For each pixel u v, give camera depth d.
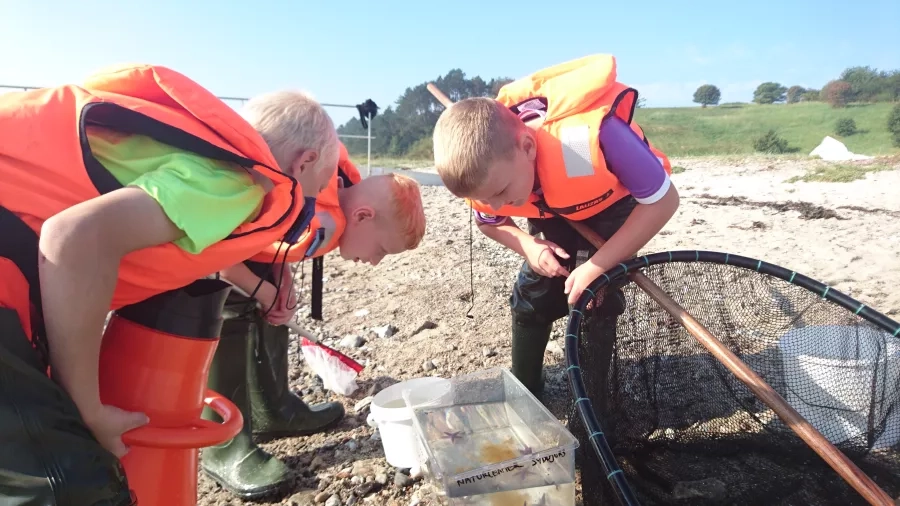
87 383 1.41
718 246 5.61
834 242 5.51
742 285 2.59
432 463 2.14
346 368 3.27
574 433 2.10
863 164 11.43
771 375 2.63
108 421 1.49
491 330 4.00
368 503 2.45
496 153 2.20
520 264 5.52
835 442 2.44
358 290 5.03
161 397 1.72
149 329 1.70
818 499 2.26
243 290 2.33
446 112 2.33
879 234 5.71
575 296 2.33
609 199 2.53
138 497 1.71
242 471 2.53
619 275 2.28
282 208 1.68
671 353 2.59
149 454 1.72
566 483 2.02
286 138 1.86
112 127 1.52
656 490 2.25
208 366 1.85
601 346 2.31
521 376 3.03
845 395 2.44
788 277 2.38
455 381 2.51
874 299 4.07
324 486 2.56
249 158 1.57
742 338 2.66
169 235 1.44
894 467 2.30
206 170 1.50
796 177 10.29
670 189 2.33
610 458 1.65
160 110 1.52
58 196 1.44
